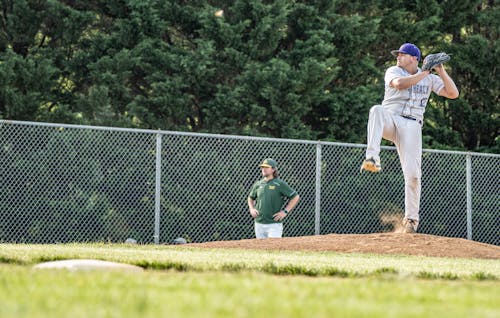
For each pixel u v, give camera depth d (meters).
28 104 50.06
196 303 10.56
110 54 53.66
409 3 61.66
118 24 53.66
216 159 44.28
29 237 42.09
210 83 53.69
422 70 32.66
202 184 43.44
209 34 54.03
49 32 55.00
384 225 45.88
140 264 18.58
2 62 50.25
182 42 58.69
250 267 18.27
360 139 54.88
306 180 45.44
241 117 53.38
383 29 60.50
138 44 52.94
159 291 12.00
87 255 20.69
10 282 12.83
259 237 38.50
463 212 46.62
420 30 59.62
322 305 10.73
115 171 43.78
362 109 55.03
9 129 43.19
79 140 44.31
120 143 45.53
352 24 56.53
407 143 33.50
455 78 62.66
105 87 50.25
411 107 33.56
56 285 12.49
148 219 43.53
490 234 46.25
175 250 28.34
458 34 63.88
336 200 45.41
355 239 32.31
